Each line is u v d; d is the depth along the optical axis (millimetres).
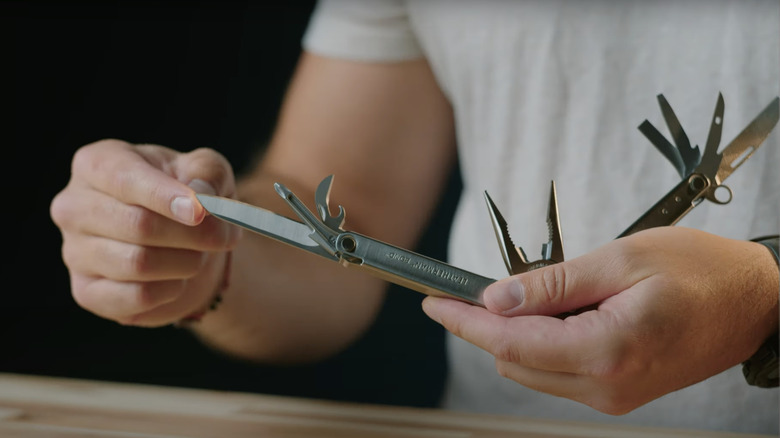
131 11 2277
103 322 2303
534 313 532
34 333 2326
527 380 558
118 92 2342
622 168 1075
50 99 2348
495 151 1147
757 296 552
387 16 1139
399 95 1169
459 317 538
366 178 1167
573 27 1063
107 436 674
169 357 2229
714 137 608
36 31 2287
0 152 2381
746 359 598
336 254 561
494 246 1148
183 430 704
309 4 2225
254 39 2252
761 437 737
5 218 2396
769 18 990
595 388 535
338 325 1139
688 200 613
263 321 1046
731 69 1011
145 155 740
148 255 709
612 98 1065
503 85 1121
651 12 1036
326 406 837
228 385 2127
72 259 769
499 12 1097
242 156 2311
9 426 710
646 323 502
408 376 1966
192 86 2307
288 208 1061
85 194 724
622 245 543
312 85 1176
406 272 553
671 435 736
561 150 1101
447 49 1136
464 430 735
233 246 736
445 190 1833
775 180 992
